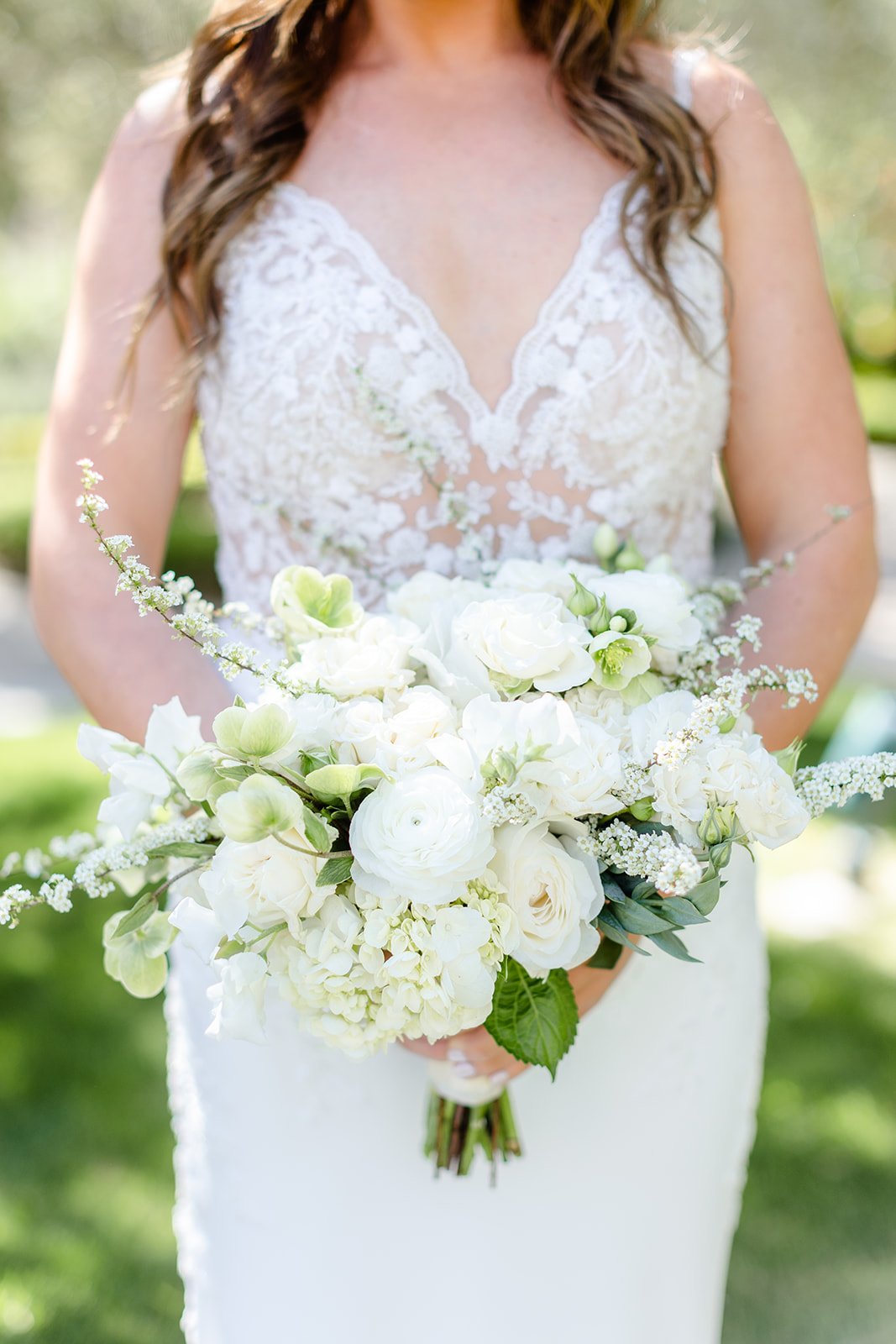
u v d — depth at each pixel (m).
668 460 1.65
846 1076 3.59
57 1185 3.21
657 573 1.45
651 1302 1.73
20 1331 2.79
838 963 4.13
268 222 1.63
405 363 1.59
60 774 5.73
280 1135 1.65
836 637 1.64
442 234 1.61
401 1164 1.65
